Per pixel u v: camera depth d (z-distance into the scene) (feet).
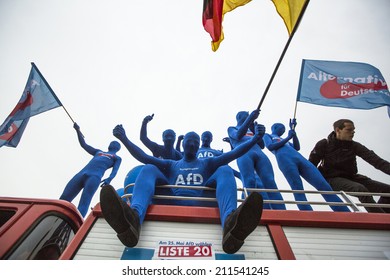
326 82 16.21
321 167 14.89
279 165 15.06
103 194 5.96
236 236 6.28
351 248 7.75
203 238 7.81
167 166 10.99
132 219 6.51
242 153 10.08
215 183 9.18
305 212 8.68
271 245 7.74
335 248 7.72
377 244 7.91
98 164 19.67
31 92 18.17
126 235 6.42
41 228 9.24
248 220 6.00
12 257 7.90
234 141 16.66
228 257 7.32
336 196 12.53
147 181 8.58
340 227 8.34
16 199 10.05
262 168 14.76
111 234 7.88
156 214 8.30
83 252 7.34
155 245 7.55
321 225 8.30
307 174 13.84
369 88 15.66
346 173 13.92
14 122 17.53
